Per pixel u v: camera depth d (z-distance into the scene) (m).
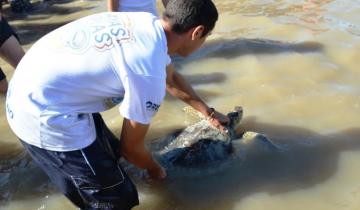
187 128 3.58
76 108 2.53
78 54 2.45
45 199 3.12
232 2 6.68
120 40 2.43
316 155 3.40
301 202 2.99
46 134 2.50
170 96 4.27
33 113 2.48
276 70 4.62
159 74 2.43
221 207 2.98
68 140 2.52
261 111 3.97
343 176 3.20
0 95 4.45
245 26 5.75
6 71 5.00
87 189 2.63
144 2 4.45
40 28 6.61
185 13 2.48
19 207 3.06
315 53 4.88
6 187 3.25
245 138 3.56
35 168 3.40
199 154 3.34
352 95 4.11
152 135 3.71
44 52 2.50
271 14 6.07
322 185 3.13
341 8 6.02
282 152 3.44
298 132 3.67
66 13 7.18
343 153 3.41
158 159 3.40
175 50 2.63
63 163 2.57
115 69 2.42
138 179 3.25
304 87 4.29
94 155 2.59
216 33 5.60
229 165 3.33
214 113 3.42
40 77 2.46
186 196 3.09
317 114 3.88
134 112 2.48
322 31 5.39
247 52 5.00
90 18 2.60
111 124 3.90
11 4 7.47
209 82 4.50
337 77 4.42
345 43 5.04
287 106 4.02
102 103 2.59
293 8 6.21
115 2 4.39
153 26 2.49
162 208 3.00
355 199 2.98
